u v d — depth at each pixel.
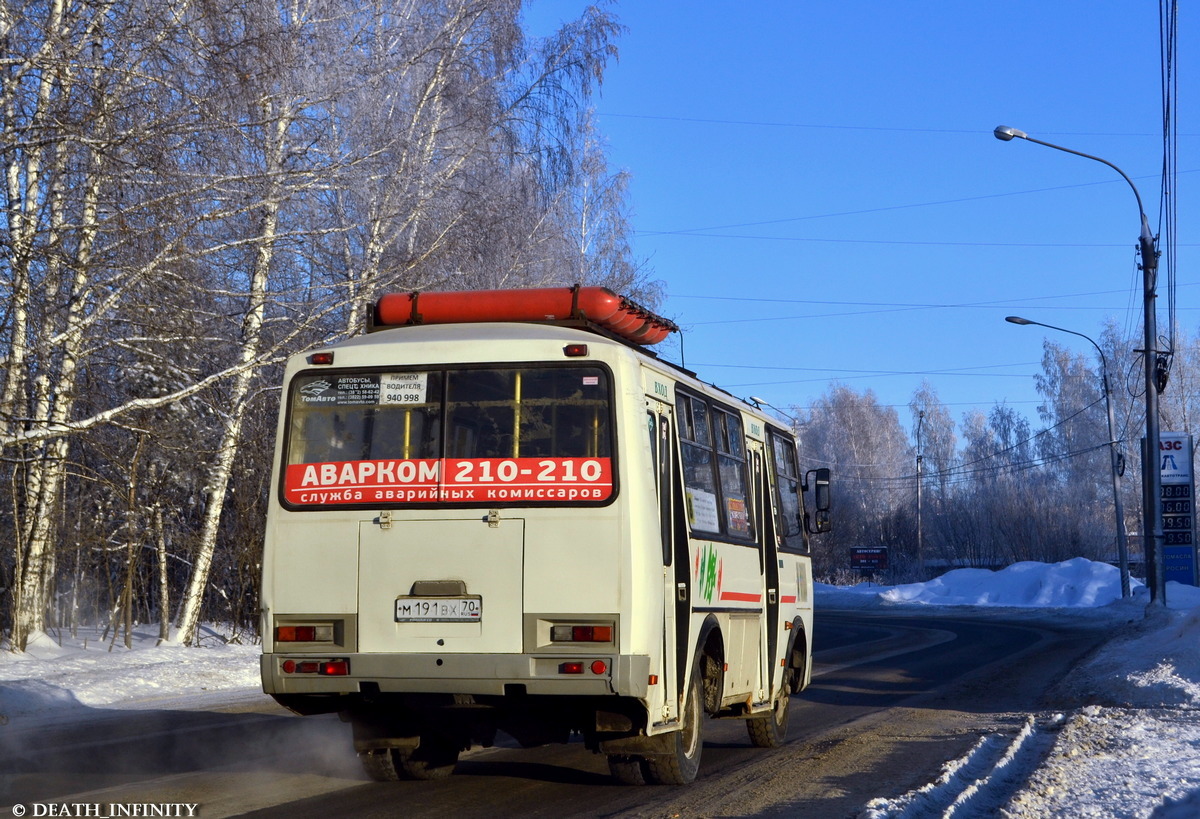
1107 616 42.12
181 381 21.52
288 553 8.30
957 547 86.56
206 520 24.27
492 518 8.09
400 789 8.99
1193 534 43.75
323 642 8.18
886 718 14.36
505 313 9.21
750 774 9.91
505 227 25.23
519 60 28.48
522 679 7.88
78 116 15.67
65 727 12.83
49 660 19.20
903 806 7.68
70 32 16.05
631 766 9.11
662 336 10.37
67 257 15.75
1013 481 98.31
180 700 15.90
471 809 8.11
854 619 46.69
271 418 24.17
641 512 8.07
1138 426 78.94
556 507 8.04
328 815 7.83
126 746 11.31
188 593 24.27
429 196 23.25
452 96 25.62
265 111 18.30
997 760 10.34
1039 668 21.77
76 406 20.31
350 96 22.36
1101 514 82.50
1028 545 79.06
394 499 8.23
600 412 8.16
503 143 27.88
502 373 8.32
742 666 10.74
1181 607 37.22
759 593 11.47
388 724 9.08
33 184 17.38
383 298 9.41
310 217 21.14
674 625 8.70
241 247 20.31
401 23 25.58
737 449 11.16
